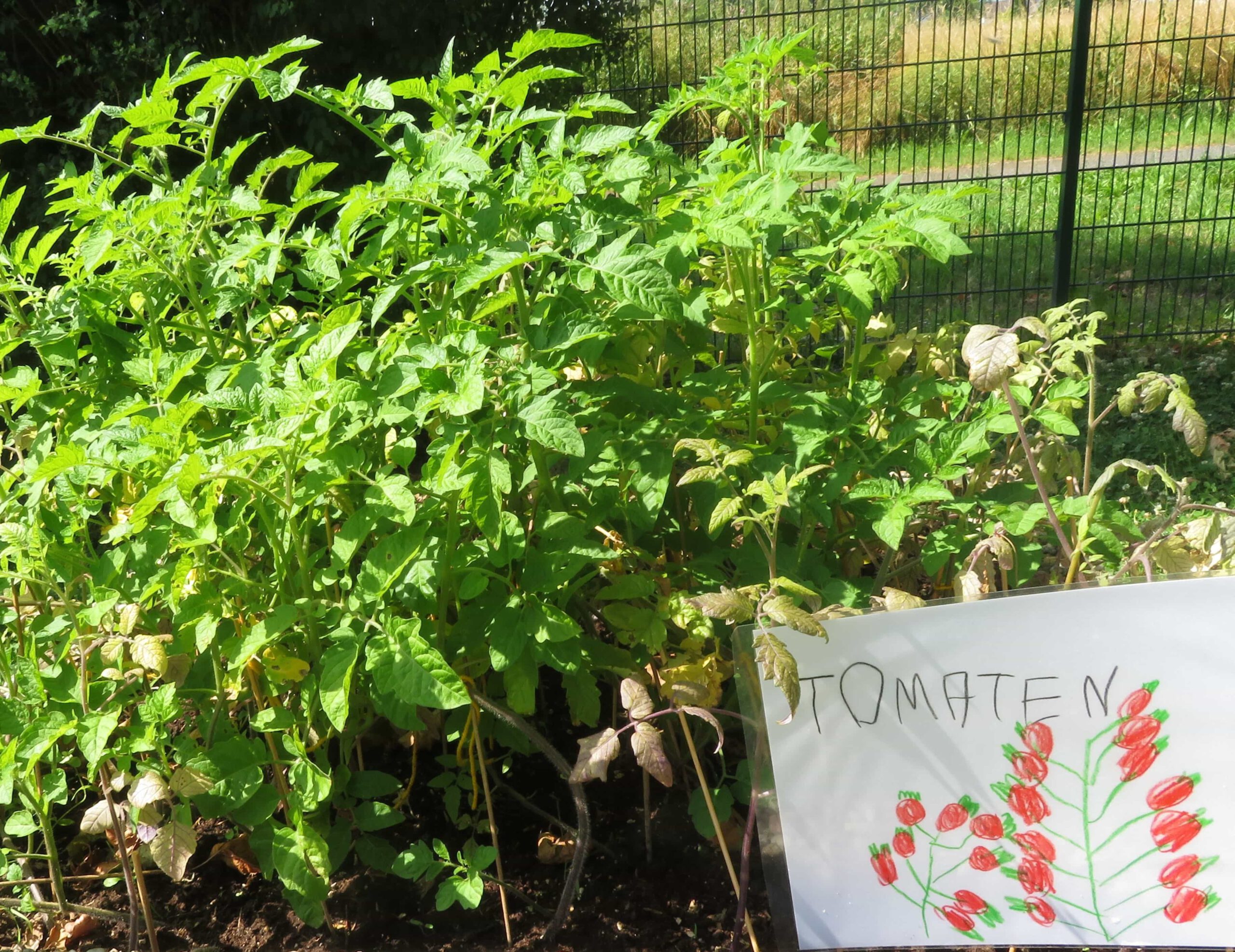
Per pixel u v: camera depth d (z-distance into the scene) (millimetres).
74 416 1966
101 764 1620
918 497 1646
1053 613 1321
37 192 4984
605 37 5422
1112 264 6668
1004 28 8016
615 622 1645
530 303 1895
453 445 1414
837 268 1949
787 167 1751
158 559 1715
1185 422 1399
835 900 1406
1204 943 1313
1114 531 1766
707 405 2150
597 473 1825
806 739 1379
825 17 6305
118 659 1491
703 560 1840
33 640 1751
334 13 4848
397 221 1730
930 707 1358
